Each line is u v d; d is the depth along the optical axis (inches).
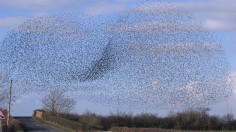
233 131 4242.1
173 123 4394.7
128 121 4446.4
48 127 4244.6
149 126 4407.0
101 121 4394.7
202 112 4389.8
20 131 3427.7
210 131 4239.7
